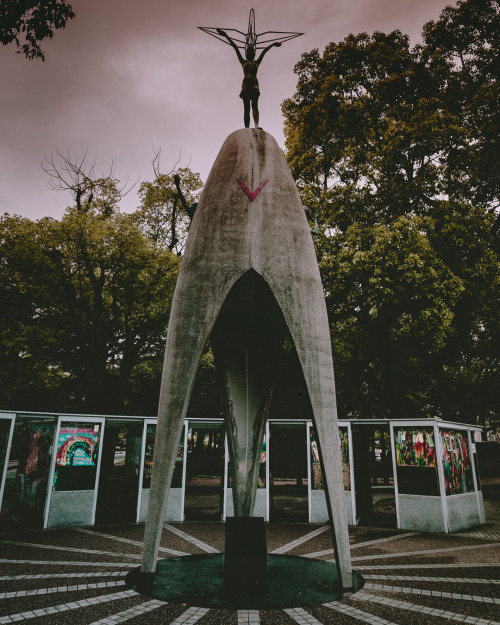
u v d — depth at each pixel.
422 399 18.53
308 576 6.25
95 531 10.20
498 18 16.14
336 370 16.52
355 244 14.32
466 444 12.93
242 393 7.94
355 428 13.40
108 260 15.62
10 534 9.75
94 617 4.63
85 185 19.53
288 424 13.34
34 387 15.55
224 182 7.14
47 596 5.32
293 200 7.22
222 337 8.02
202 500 17.11
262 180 7.17
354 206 15.70
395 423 11.68
